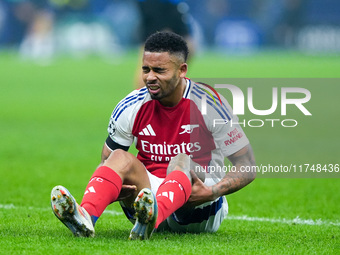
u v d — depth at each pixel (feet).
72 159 110.32
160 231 57.98
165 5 116.57
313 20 461.78
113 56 423.23
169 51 52.65
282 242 53.72
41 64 372.38
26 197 78.95
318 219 68.44
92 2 428.97
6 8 430.61
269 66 334.03
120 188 52.37
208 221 56.85
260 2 463.83
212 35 461.37
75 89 247.91
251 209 74.74
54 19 423.64
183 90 55.72
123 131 56.75
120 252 47.03
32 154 114.73
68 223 50.26
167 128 55.98
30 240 51.26
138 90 57.16
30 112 180.75
